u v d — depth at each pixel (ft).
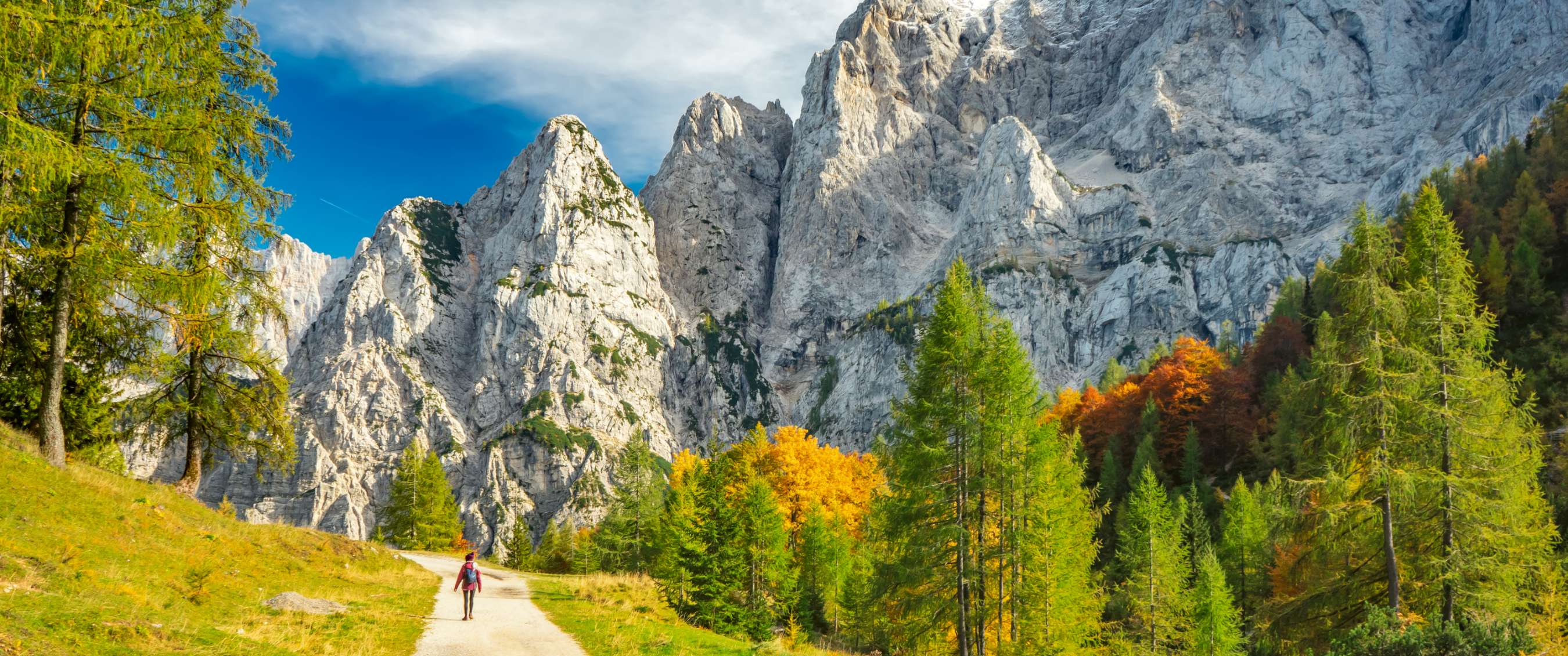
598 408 571.69
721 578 121.29
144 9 62.69
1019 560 88.84
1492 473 68.80
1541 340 168.86
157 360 86.94
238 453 99.14
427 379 583.99
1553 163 243.19
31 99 61.00
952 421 85.25
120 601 46.88
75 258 64.95
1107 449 230.68
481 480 511.40
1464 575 67.97
